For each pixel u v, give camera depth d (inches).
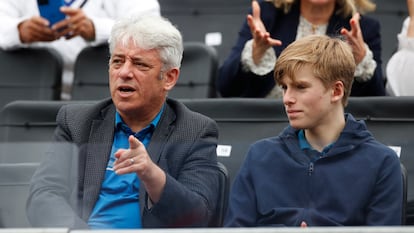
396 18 540.7
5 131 382.9
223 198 291.7
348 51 292.4
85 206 277.0
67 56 485.1
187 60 459.8
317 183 285.7
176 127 299.1
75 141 297.0
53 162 272.1
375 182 284.2
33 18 455.2
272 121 364.8
